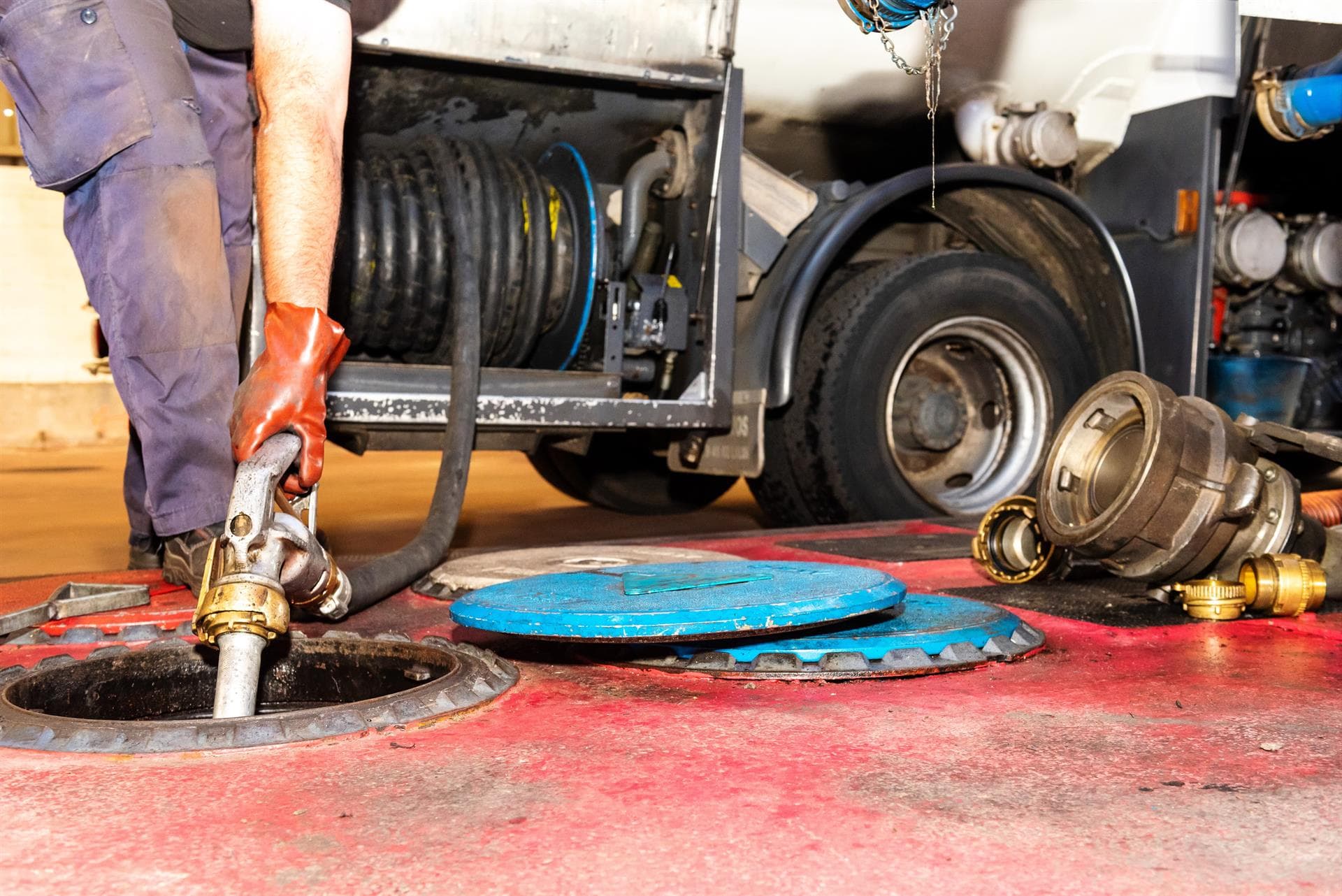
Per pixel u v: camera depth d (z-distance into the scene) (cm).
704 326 328
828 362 353
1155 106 399
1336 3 345
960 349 384
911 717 130
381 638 161
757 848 90
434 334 313
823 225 344
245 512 130
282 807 100
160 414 187
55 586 234
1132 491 181
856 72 361
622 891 82
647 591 158
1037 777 108
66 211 192
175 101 185
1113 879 84
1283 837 92
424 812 98
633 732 125
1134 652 167
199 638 148
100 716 152
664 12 303
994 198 379
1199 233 391
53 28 179
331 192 166
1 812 99
